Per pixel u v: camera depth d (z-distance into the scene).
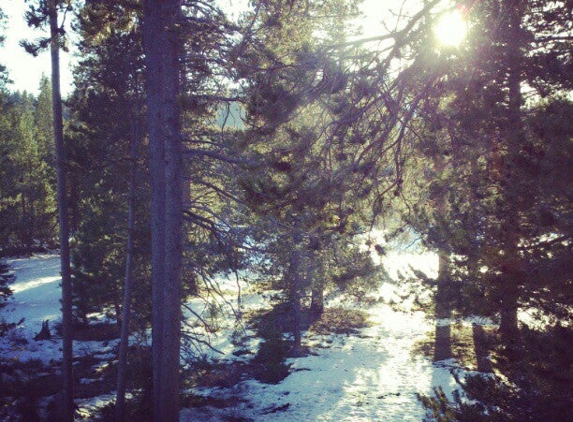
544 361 5.27
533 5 6.41
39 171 51.81
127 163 16.83
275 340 19.73
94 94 16.20
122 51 15.54
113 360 22.72
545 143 4.71
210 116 12.62
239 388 18.41
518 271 5.55
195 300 31.53
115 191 18.12
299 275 20.09
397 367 19.42
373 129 6.40
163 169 13.51
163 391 13.33
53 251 54.62
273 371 19.19
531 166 4.66
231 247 13.77
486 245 6.06
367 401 16.19
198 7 12.39
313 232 8.48
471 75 6.09
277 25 9.80
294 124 6.84
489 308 5.84
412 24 5.60
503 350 6.10
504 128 6.13
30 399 15.95
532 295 5.64
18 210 50.31
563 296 5.45
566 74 5.70
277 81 6.50
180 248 13.48
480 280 6.02
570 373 4.90
